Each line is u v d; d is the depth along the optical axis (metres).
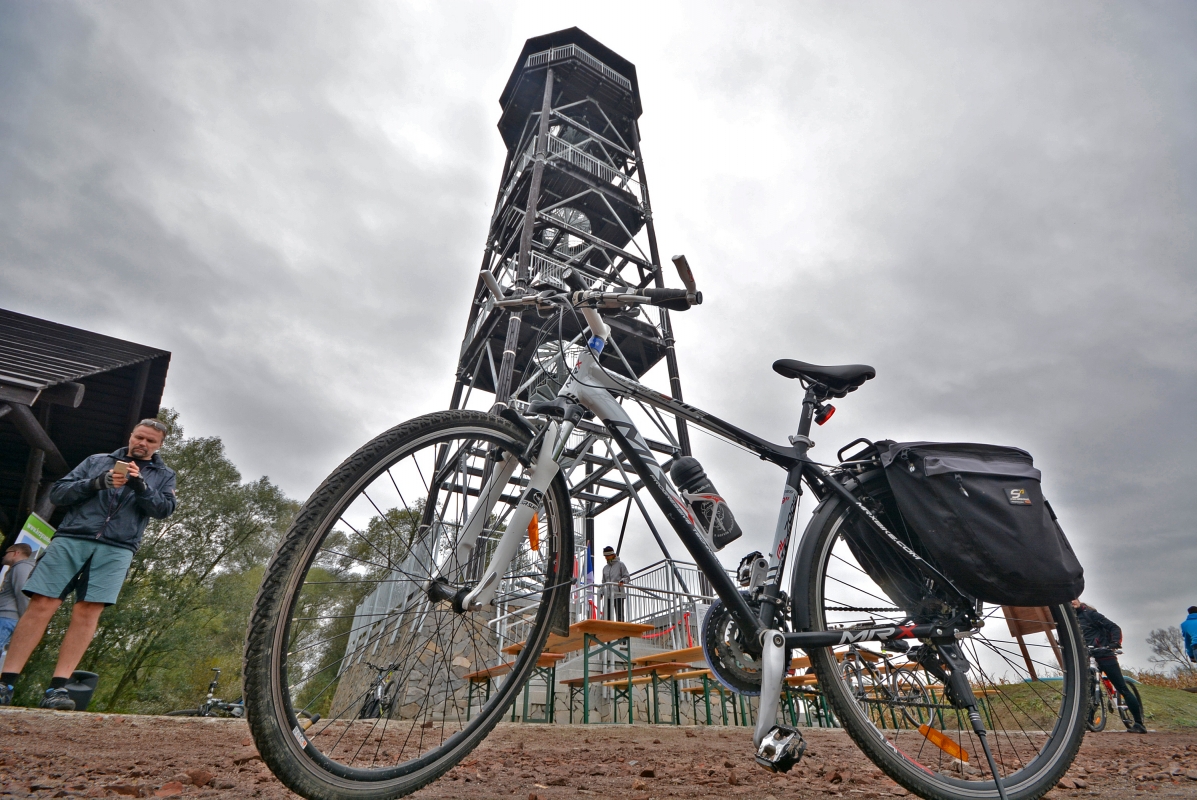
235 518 24.03
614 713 9.16
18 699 14.06
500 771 2.03
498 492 1.66
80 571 3.59
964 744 1.67
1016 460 1.75
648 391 1.84
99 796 1.36
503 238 13.54
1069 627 1.80
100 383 7.61
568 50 15.15
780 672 1.54
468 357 12.30
